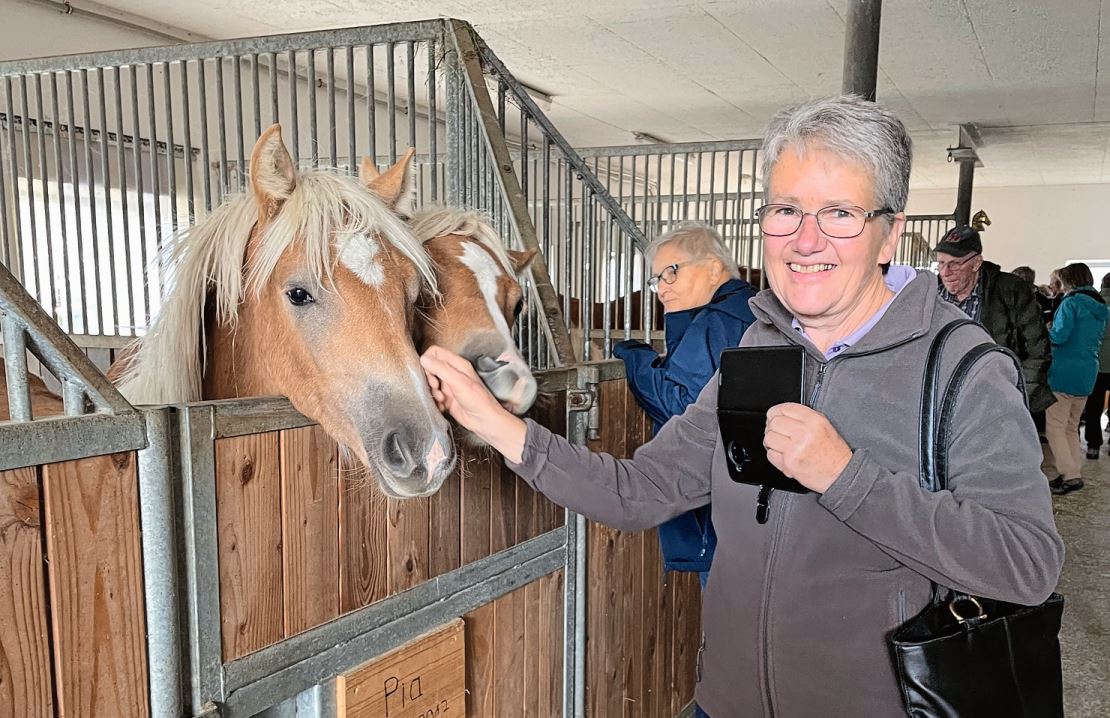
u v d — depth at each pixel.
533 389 1.24
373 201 1.11
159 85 4.61
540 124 1.90
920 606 0.89
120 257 4.13
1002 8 4.32
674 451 1.17
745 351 0.94
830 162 0.86
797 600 0.95
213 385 1.26
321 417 1.02
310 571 1.03
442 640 1.25
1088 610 3.04
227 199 1.32
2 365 2.30
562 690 1.65
